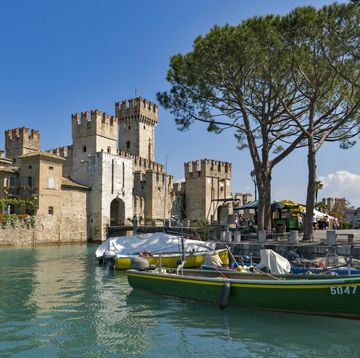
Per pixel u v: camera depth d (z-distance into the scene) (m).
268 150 31.16
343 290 12.89
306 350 10.88
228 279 15.14
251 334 12.20
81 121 69.19
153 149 92.19
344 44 23.47
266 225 31.12
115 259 26.83
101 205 62.75
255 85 30.41
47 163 55.81
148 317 14.11
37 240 53.19
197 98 30.81
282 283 13.91
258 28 26.12
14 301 16.73
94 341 11.57
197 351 10.82
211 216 79.44
